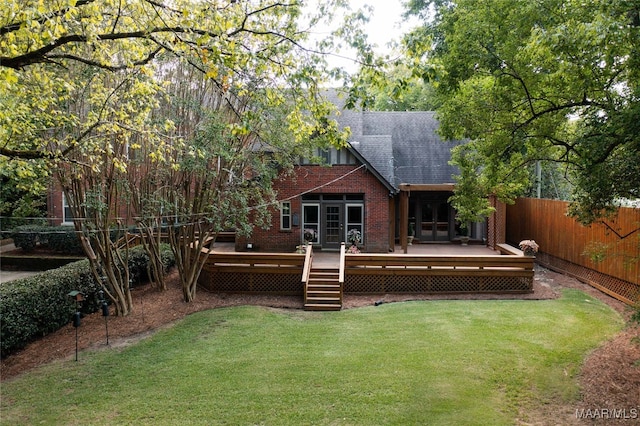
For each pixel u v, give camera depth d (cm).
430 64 667
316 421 652
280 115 1237
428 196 2255
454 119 1086
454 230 2248
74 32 722
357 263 1435
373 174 1872
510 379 769
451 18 1144
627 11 713
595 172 776
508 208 2200
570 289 1408
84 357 934
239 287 1450
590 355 858
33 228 2006
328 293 1321
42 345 1010
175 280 1575
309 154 1415
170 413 688
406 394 725
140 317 1209
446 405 686
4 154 736
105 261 1178
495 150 1055
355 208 1961
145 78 993
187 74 1246
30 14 526
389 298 1381
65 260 1933
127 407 712
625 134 705
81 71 976
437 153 2191
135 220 1304
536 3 841
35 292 1017
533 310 1188
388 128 2338
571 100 927
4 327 924
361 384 767
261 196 1433
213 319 1171
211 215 1294
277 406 700
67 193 1105
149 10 721
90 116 890
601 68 803
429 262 1413
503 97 983
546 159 1085
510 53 924
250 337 1030
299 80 774
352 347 948
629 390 703
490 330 1021
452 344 938
